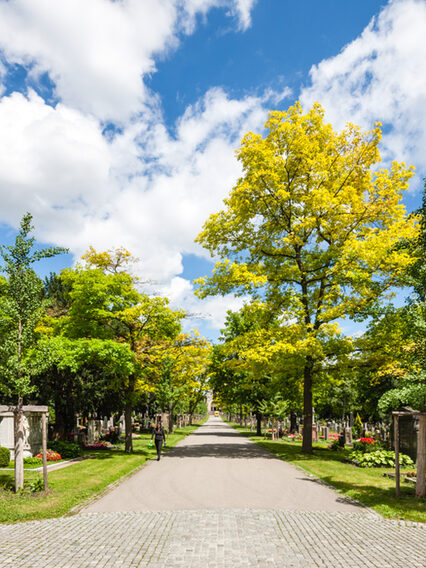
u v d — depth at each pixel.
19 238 12.79
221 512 10.17
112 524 9.16
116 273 24.86
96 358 21.81
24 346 12.80
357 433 36.53
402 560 7.21
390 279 21.23
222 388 46.09
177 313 23.86
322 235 23.72
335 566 6.92
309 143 22.86
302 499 11.73
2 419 19.75
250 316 24.27
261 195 23.55
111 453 22.81
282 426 49.03
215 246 25.52
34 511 10.09
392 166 23.11
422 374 12.22
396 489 12.22
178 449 25.77
